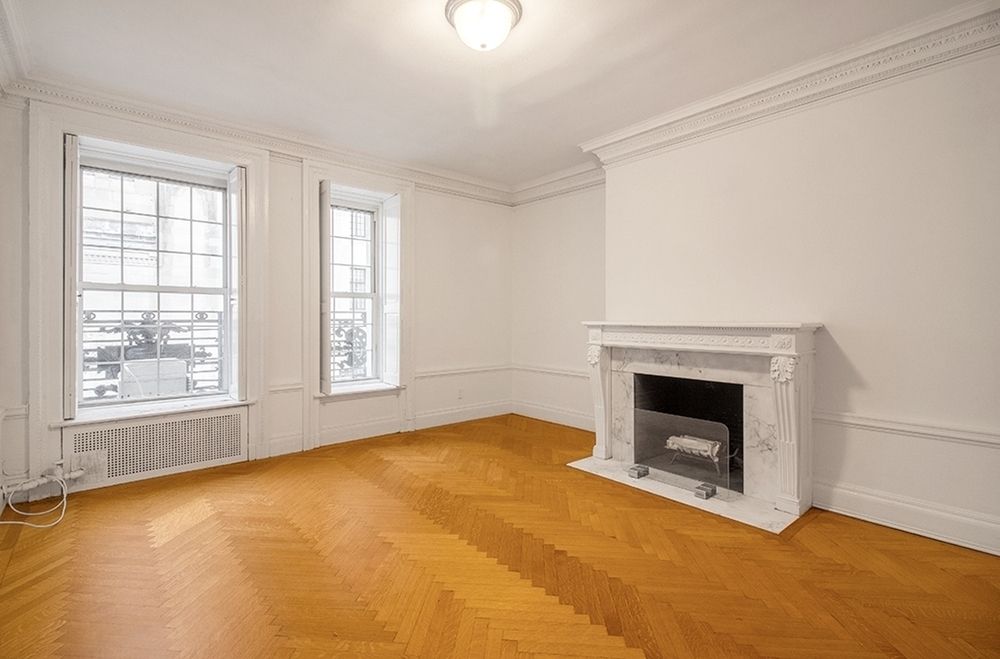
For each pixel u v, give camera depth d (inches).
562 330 210.4
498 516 114.6
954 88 99.3
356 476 142.3
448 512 116.7
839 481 115.2
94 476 130.8
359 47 109.0
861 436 111.9
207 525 108.3
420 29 102.1
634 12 96.0
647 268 155.3
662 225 151.2
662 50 110.0
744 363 126.3
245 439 156.5
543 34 103.7
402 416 196.4
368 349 203.0
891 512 107.4
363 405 186.4
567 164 193.6
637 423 147.4
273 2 92.8
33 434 122.4
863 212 111.3
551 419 215.2
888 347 108.2
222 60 114.7
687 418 135.0
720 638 71.2
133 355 147.8
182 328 156.6
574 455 163.8
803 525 108.7
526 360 226.7
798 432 112.6
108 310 143.4
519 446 175.3
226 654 67.3
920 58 101.9
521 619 75.6
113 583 84.5
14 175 120.0
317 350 172.9
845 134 113.7
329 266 173.2
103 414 135.5
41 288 123.3
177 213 155.7
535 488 132.9
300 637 71.0
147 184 150.3
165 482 136.2
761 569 90.6
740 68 118.1
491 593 82.6
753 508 117.6
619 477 140.5
